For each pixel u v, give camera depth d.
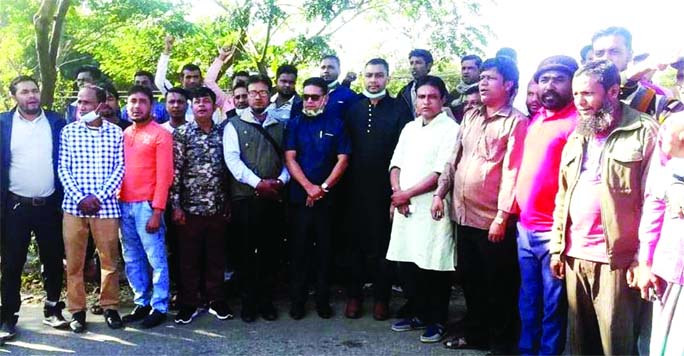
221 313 4.40
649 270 2.54
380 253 4.35
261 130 4.35
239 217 4.34
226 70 8.52
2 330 3.97
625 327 2.74
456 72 7.80
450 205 3.84
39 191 4.00
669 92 3.44
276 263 4.96
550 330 3.25
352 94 4.95
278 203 4.56
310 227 4.36
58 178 4.08
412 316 4.29
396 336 4.08
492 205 3.55
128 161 4.16
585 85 2.72
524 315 3.38
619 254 2.67
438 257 3.84
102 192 4.02
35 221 4.02
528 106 3.67
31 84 3.95
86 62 12.73
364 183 4.30
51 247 4.11
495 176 3.53
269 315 4.40
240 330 4.18
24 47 9.27
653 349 2.55
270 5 7.46
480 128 3.62
